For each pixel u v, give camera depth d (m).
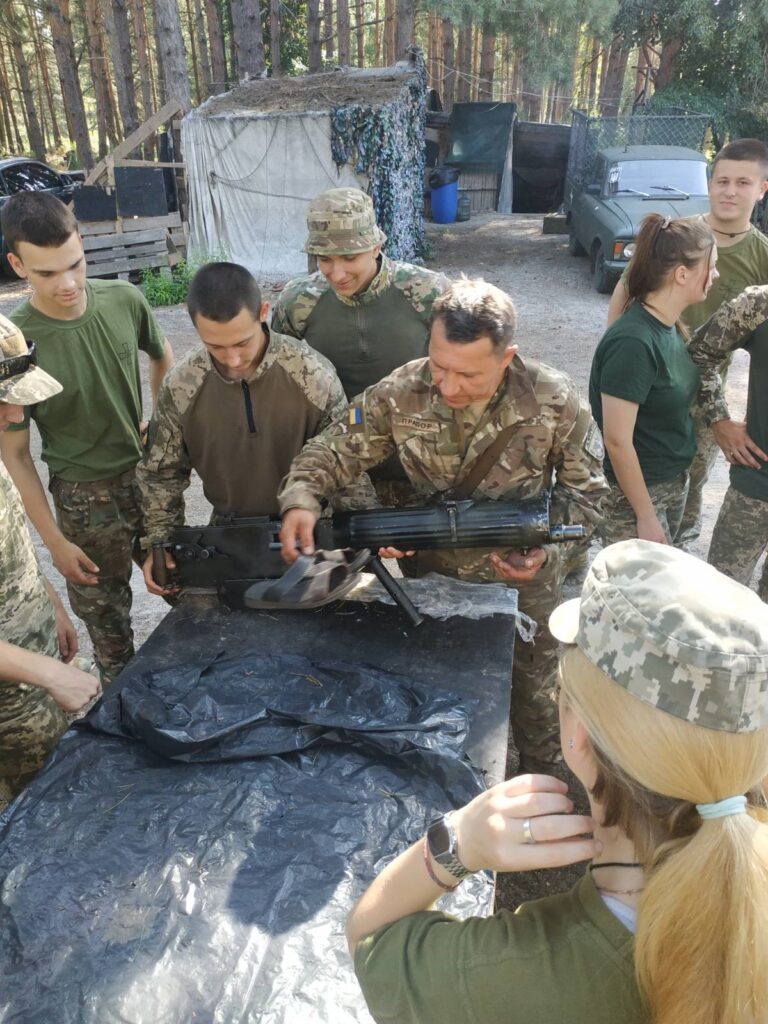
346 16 22.25
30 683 1.79
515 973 0.83
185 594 2.31
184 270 11.31
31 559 2.20
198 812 1.50
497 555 2.24
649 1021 0.79
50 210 2.53
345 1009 1.18
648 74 18.39
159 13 12.34
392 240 11.41
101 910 1.32
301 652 2.05
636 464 2.84
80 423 2.89
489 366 1.91
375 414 2.20
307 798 1.54
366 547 2.12
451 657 2.02
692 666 0.75
